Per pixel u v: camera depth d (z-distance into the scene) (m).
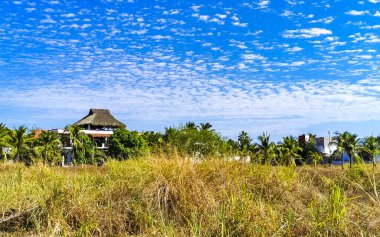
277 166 7.78
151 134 57.81
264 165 7.72
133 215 6.23
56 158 12.55
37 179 9.33
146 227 5.67
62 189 7.17
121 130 55.09
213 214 5.54
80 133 50.88
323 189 6.73
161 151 8.55
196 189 6.32
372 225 4.66
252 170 7.40
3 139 44.50
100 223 5.95
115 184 7.45
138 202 6.51
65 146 50.00
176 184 6.54
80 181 8.76
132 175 7.84
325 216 4.97
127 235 5.66
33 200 7.19
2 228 6.12
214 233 5.00
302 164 8.25
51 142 43.31
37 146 42.69
